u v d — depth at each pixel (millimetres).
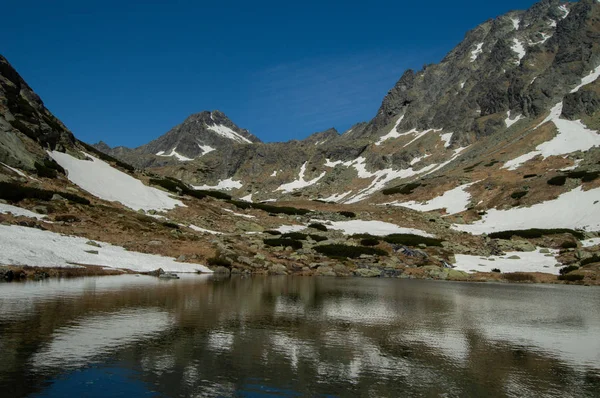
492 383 13797
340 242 68000
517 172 123000
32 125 72875
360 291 36656
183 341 16688
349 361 15406
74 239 43562
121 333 17297
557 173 107750
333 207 101750
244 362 14602
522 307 30562
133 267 40250
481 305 31047
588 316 27094
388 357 16203
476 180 125062
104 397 11172
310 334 19156
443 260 62469
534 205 94938
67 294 25125
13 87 79938
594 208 83625
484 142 179750
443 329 21719
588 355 17547
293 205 104938
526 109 181750
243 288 34250
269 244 62594
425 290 39719
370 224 85500
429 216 93062
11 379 11992
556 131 146375
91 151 91188
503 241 72375
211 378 12945
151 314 21203
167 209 72938
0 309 20172
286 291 34000
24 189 52531
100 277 34062
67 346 15102
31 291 25406
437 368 15125
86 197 62781
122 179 79438
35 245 37281
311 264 55312
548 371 15258
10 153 59688
